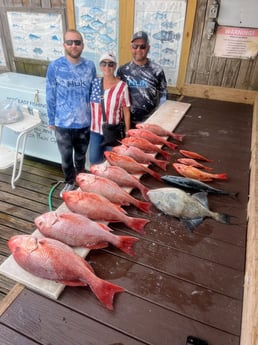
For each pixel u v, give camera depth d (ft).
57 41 11.32
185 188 4.86
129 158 5.20
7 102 10.19
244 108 9.00
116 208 4.04
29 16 11.27
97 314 2.97
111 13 9.77
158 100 8.75
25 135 9.78
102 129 8.24
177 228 4.06
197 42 9.12
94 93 7.95
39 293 3.15
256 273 2.97
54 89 7.79
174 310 3.02
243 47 8.71
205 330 2.85
